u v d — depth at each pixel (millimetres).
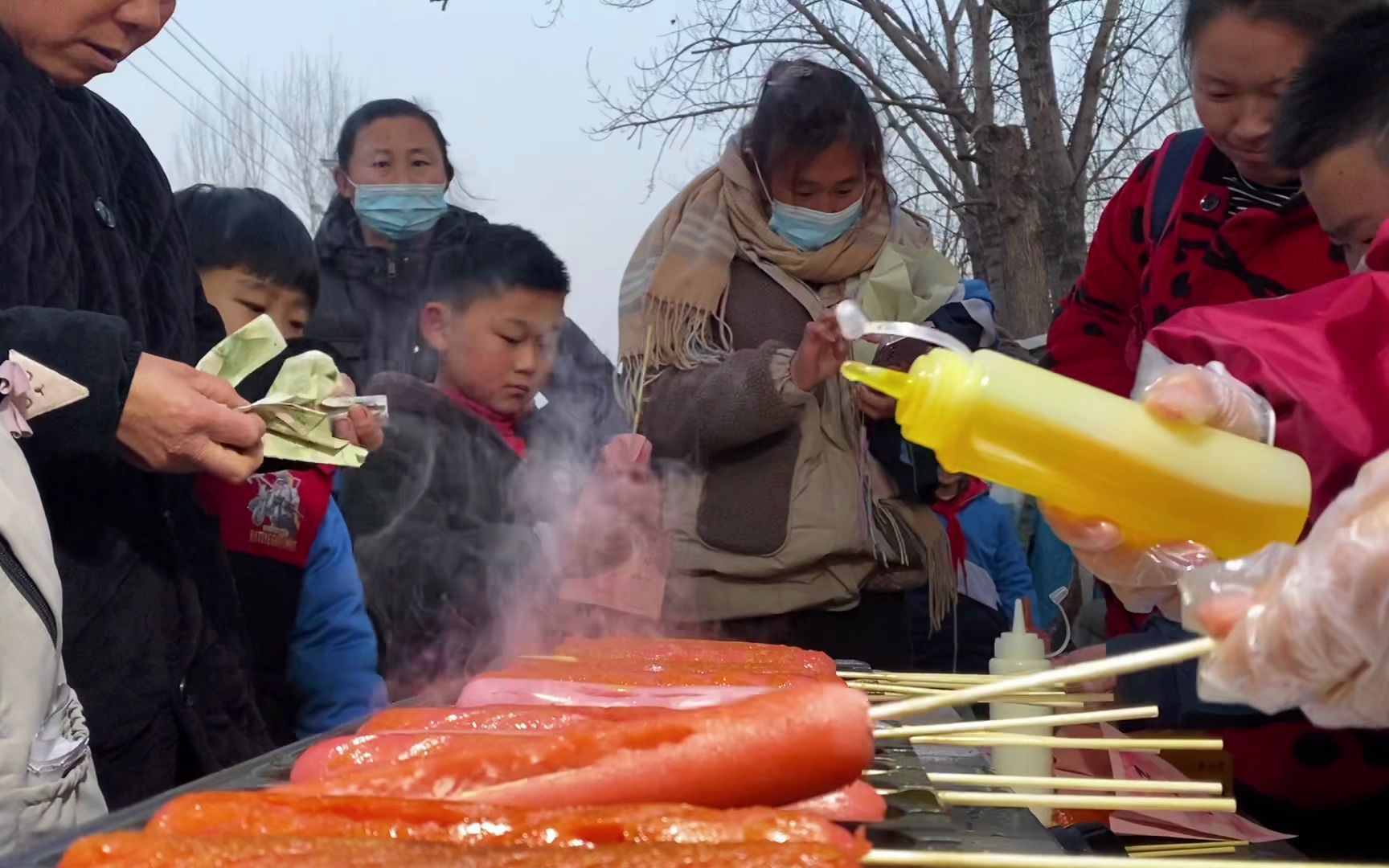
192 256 2180
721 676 1650
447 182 3012
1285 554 970
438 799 1004
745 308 2793
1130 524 1216
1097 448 1153
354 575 2252
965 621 3453
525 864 852
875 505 2729
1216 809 1238
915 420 1176
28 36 1688
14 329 1490
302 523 2162
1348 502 908
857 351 2725
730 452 2689
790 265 2777
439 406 2432
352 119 2957
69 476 1649
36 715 1298
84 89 1917
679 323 2764
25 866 965
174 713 1739
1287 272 2156
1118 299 2658
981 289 2977
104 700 1638
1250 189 2246
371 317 2807
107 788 1638
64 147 1737
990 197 6840
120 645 1660
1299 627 876
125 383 1515
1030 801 1267
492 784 1078
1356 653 869
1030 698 1673
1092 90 8891
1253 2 1980
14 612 1292
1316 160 1580
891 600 2838
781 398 2551
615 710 1311
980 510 3744
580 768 1071
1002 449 1167
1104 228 2660
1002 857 947
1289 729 1849
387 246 2908
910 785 1320
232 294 2309
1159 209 2469
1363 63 1544
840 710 1074
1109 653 1981
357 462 1788
